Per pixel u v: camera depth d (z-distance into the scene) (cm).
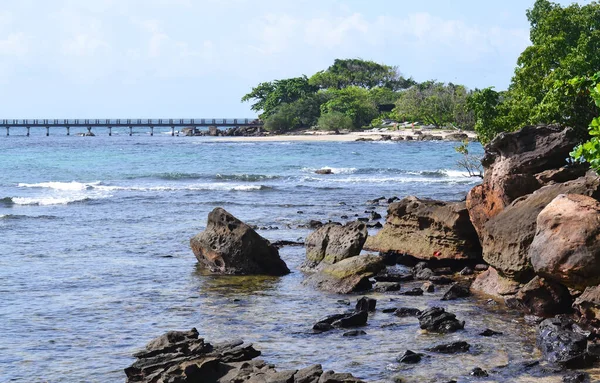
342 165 7756
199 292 2081
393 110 17288
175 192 5050
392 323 1714
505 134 2183
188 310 1877
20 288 2122
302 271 2384
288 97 18900
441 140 12756
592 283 1537
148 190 5188
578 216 1554
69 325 1741
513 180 2091
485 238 1966
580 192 1802
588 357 1392
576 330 1509
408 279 2217
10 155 9031
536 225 1723
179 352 1344
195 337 1438
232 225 2384
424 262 2362
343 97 17550
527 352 1479
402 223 2483
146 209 4062
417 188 5284
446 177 6294
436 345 1512
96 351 1545
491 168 2238
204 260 2409
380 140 13050
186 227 3384
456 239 2306
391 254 2491
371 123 16938
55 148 11050
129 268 2422
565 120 3650
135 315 1830
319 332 1658
